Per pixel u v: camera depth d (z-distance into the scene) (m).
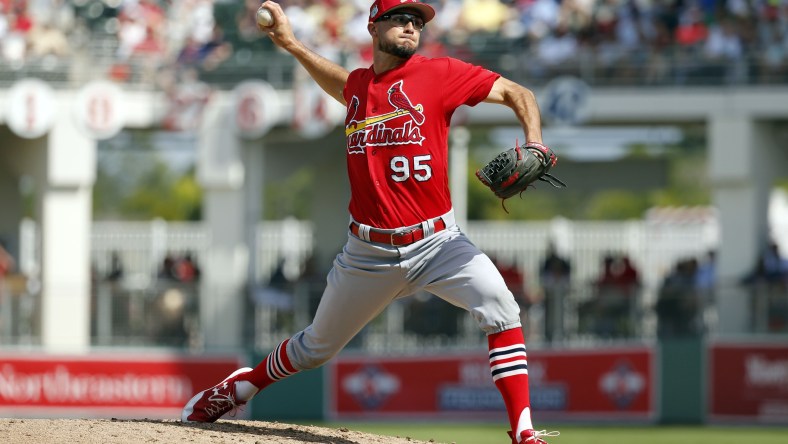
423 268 19.59
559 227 91.62
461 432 51.84
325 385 56.97
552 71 65.31
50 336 56.47
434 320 57.25
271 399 57.12
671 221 98.00
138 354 56.56
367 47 67.62
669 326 56.69
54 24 68.75
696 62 64.31
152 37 68.75
